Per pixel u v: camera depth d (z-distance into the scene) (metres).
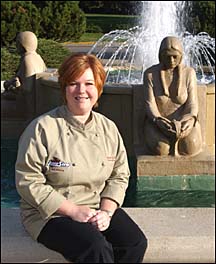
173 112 7.39
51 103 9.17
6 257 3.33
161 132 7.32
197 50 16.86
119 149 3.44
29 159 3.24
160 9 21.55
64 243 3.13
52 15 26.89
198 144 7.37
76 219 3.19
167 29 21.62
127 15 48.84
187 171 7.22
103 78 3.37
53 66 17.59
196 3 26.97
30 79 9.52
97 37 32.06
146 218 3.70
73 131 3.32
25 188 3.23
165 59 7.38
